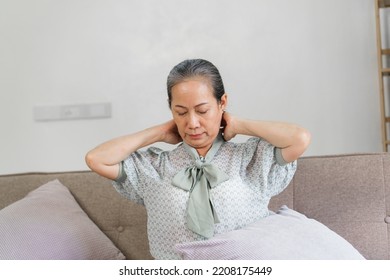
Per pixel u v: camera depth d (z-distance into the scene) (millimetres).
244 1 3230
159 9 3332
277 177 1476
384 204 1739
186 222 1412
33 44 3443
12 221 1792
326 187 1793
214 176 1418
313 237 1437
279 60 3193
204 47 3275
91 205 1957
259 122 1457
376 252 1714
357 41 3117
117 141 1489
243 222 1448
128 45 3365
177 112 1404
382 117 2961
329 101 3146
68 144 3428
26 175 2072
